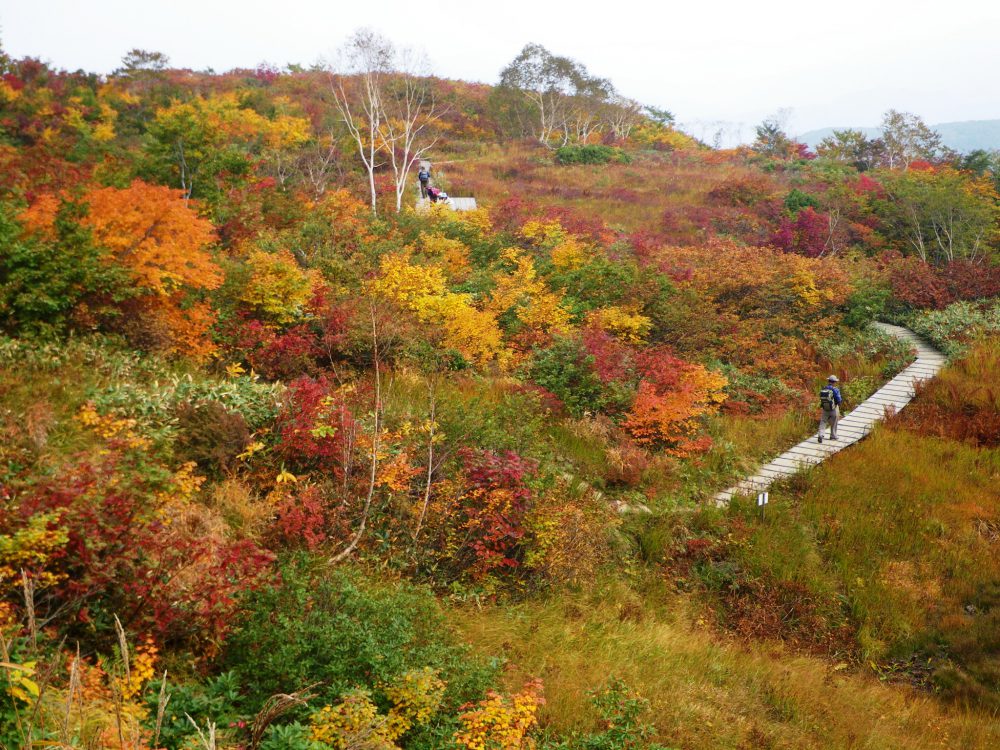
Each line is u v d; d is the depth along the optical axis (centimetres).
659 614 1081
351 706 510
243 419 966
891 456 1562
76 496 577
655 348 1977
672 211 3497
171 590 605
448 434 1165
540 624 909
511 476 1046
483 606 918
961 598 1198
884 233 3167
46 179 1466
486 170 4438
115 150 2820
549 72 6194
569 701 725
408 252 2134
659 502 1341
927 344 2206
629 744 650
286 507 852
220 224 1873
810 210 3122
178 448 892
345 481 938
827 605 1176
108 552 581
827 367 2102
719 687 888
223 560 631
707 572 1206
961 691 1015
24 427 737
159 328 1107
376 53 3256
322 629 611
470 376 1591
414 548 938
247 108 3859
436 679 595
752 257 2480
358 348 1423
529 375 1673
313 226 2020
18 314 966
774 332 2236
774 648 1060
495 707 563
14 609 514
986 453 1577
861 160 5444
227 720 489
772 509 1357
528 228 2698
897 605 1180
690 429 1577
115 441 726
